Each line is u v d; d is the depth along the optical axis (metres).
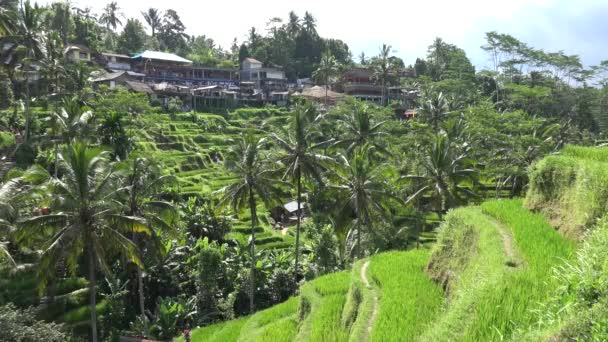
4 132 51.75
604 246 7.18
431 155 37.72
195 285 37.84
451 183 37.38
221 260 38.25
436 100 71.44
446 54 125.06
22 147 47.62
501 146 61.94
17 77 60.53
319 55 132.62
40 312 29.78
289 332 18.88
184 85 95.56
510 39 96.12
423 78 99.94
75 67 68.56
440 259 14.76
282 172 36.06
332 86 112.56
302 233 51.69
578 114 89.25
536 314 7.05
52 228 23.66
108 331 32.00
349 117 65.19
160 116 77.94
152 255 32.56
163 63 101.06
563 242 11.43
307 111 64.25
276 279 39.38
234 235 47.12
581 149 16.08
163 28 132.12
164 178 30.70
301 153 35.16
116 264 37.41
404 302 12.20
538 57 96.88
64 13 84.50
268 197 34.06
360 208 35.16
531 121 65.88
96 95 68.00
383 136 64.88
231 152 36.09
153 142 67.69
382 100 102.50
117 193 25.27
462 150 50.72
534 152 50.59
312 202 53.75
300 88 107.62
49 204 23.80
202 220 44.88
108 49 105.56
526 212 14.64
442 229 15.46
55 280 32.09
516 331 6.60
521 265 9.91
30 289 30.92
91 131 40.25
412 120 80.19
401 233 42.38
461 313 7.84
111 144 44.62
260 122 87.69
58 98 60.75
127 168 26.48
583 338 5.32
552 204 13.90
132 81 83.12
